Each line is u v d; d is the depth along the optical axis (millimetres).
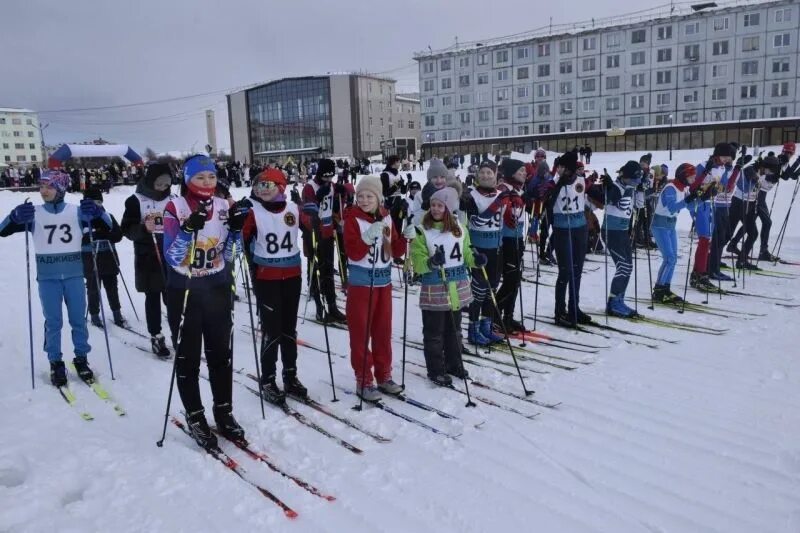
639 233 10492
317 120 63562
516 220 5621
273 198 4117
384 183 6520
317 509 2979
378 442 3676
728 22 41781
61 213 4582
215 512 2969
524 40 48594
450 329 4684
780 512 2857
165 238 3473
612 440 3623
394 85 66812
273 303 4176
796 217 13273
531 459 3420
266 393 4320
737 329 5828
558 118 48531
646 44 44438
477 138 52000
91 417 4113
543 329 6047
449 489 3127
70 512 2984
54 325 4660
